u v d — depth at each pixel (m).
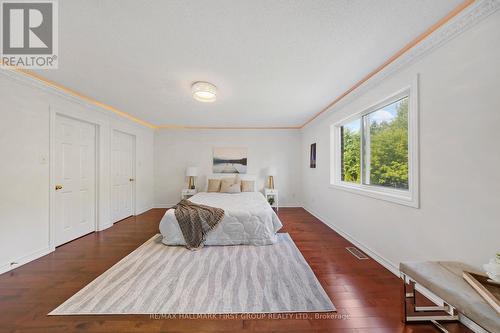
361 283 1.95
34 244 2.43
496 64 1.25
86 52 1.85
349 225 3.06
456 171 1.49
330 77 2.38
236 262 2.35
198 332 1.38
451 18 1.42
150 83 2.54
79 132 3.21
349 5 1.32
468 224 1.42
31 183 2.39
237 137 5.50
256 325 1.44
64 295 1.75
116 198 4.12
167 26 1.51
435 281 1.21
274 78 2.40
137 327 1.42
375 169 2.70
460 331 1.39
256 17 1.43
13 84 2.20
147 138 5.16
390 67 2.04
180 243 2.86
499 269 1.09
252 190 5.06
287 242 2.99
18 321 1.46
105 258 2.46
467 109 1.42
